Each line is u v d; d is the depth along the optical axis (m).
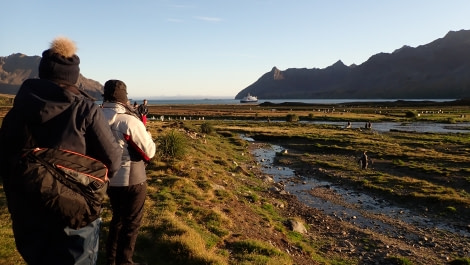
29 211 2.76
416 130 71.50
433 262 13.27
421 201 21.84
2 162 2.78
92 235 3.11
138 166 4.77
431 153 39.81
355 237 15.62
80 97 2.99
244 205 16.38
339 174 29.84
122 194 4.74
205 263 8.24
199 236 9.70
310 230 16.14
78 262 2.93
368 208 20.86
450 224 18.09
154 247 8.78
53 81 2.97
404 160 36.09
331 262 12.25
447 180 27.23
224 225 12.20
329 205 21.22
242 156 37.56
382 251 13.99
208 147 34.88
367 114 121.44
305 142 51.69
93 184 2.88
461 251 14.53
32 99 2.75
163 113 118.56
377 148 43.66
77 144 2.83
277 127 73.50
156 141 24.25
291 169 32.84
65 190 2.73
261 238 12.20
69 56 3.02
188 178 18.64
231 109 164.38
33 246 2.81
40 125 2.76
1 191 12.95
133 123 4.61
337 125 83.56
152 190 14.88
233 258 9.39
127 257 4.79
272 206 18.44
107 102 4.77
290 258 10.45
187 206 13.05
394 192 23.78
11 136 2.74
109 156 3.00
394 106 198.38
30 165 2.63
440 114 120.38
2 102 153.38
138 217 4.89
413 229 17.30
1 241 7.72
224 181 20.69
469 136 58.09
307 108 178.50
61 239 2.88
